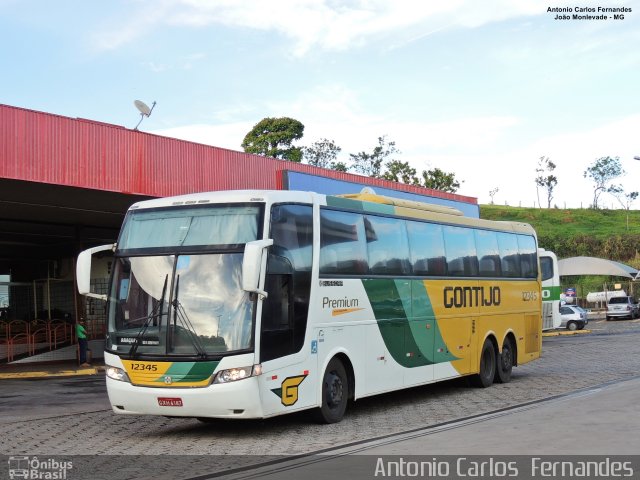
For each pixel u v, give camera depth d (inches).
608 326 2033.7
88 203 1026.7
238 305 442.0
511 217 4591.5
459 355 666.2
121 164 930.1
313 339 486.6
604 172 5017.2
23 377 955.3
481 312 706.8
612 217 4670.3
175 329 445.4
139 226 481.4
